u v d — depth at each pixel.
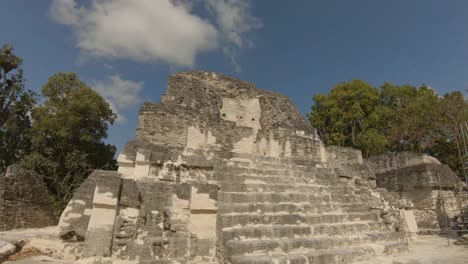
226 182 8.48
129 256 6.41
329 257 6.53
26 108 22.84
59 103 20.73
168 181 8.18
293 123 15.06
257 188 8.74
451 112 21.50
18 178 11.74
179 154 8.75
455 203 15.52
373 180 12.61
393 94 28.05
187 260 6.64
